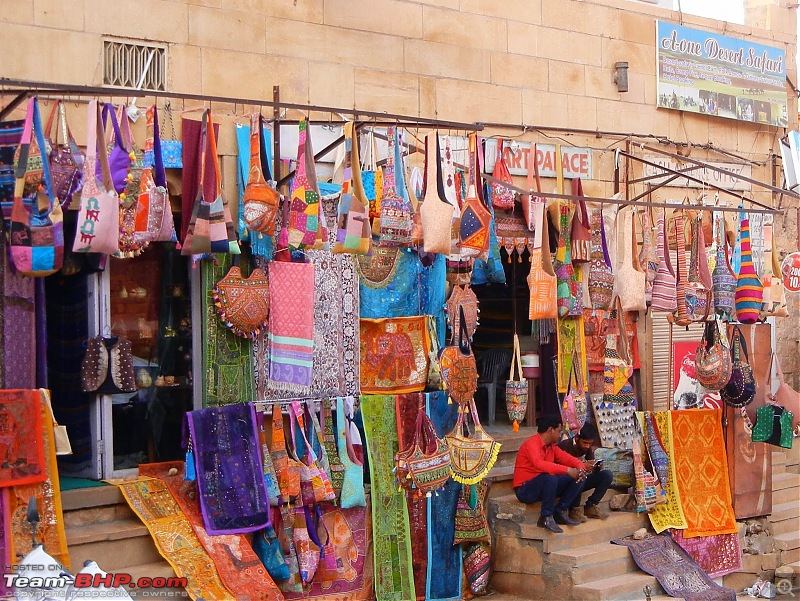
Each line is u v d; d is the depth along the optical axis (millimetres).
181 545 7664
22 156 6457
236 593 7543
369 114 7781
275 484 8195
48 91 6566
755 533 11141
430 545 9070
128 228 7094
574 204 10188
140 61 8055
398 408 9094
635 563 9641
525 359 11016
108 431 7992
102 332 7957
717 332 10531
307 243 7605
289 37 8828
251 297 8273
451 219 8227
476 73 10133
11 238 6516
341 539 8680
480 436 9188
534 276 9383
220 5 8438
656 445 10438
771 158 13039
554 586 9188
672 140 11875
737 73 12492
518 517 9469
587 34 11086
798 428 11875
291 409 8453
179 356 8414
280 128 8539
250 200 7480
